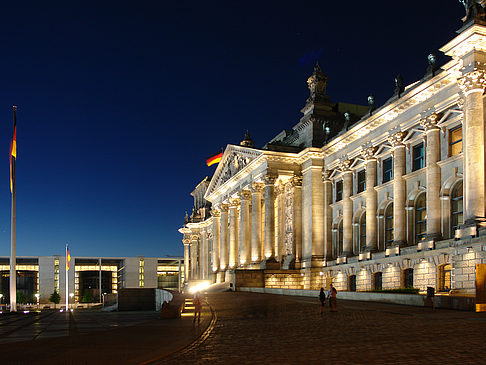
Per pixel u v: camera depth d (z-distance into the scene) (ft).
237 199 311.27
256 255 262.47
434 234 166.71
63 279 639.76
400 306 127.24
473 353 59.88
